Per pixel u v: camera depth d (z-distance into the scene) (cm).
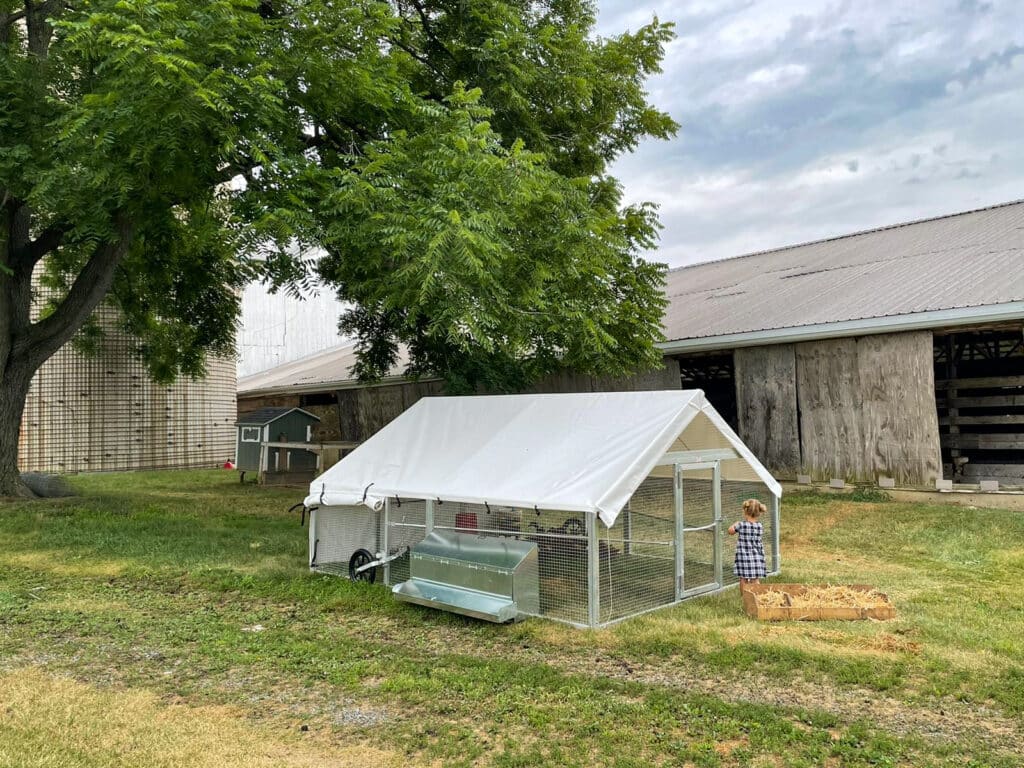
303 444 2061
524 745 454
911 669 576
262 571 955
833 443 1448
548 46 1330
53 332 1516
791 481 1512
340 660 622
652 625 701
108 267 1489
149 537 1181
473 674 577
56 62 1145
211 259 1781
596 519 705
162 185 1068
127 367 2689
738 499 895
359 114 1255
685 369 2164
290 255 1155
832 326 1370
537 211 1066
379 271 1034
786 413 1523
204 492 1927
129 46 811
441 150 920
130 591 872
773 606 732
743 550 778
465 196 905
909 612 731
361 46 1117
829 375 1459
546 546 750
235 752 445
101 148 918
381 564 875
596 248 1160
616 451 757
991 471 1469
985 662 588
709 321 1683
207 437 2911
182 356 2181
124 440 2684
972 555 984
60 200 1052
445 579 781
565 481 744
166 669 603
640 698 529
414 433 983
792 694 535
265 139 998
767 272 2117
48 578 930
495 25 1300
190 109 873
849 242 2203
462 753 444
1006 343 1780
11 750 441
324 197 1064
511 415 923
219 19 911
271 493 1898
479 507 809
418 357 1628
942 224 2033
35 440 2608
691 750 440
